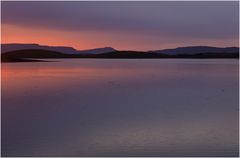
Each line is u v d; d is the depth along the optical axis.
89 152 4.52
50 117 6.78
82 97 9.96
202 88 12.53
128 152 4.49
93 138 5.17
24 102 8.87
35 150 4.59
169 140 5.00
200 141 4.94
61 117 6.75
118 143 4.88
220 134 5.32
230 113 7.08
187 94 10.68
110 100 9.27
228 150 4.52
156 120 6.41
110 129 5.69
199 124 6.03
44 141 5.01
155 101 9.04
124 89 12.33
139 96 10.23
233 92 11.12
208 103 8.59
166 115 6.91
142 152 4.49
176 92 11.27
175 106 8.09
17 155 4.38
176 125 5.96
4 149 4.64
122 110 7.57
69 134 5.36
